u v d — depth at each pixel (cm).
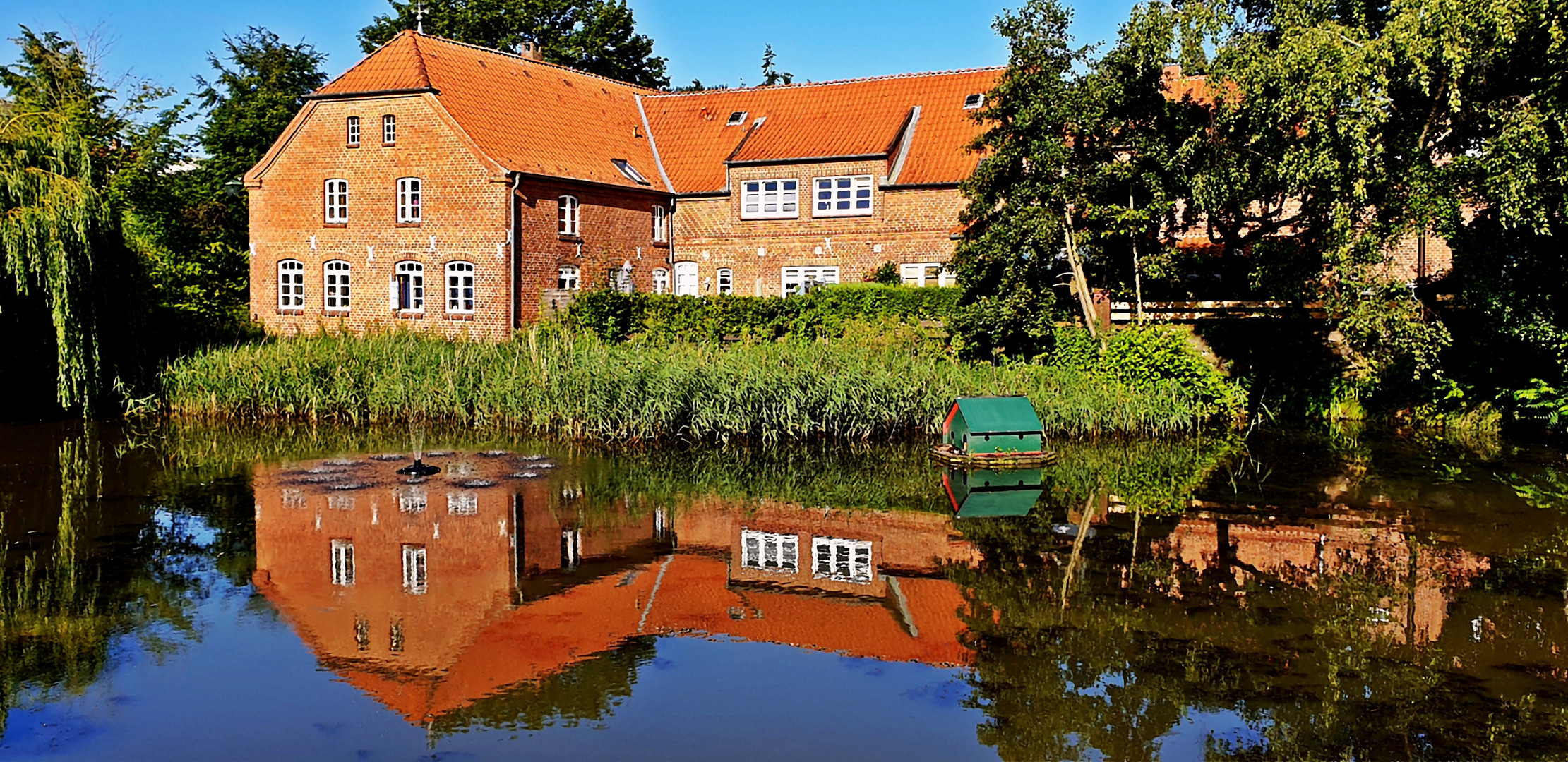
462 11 4772
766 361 2020
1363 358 2206
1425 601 1034
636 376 1933
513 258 3084
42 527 1290
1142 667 875
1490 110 1728
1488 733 760
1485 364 2131
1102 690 835
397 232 3206
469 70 3344
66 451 1791
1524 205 1691
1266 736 759
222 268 3953
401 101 3170
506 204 3058
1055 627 970
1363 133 1714
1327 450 1880
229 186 3984
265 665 877
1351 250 1886
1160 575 1120
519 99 3403
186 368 2208
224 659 888
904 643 930
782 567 1160
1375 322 1881
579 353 2147
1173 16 2067
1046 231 2208
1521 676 857
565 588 1080
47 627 957
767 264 3488
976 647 923
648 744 747
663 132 3791
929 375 2025
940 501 1470
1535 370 2034
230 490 1494
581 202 3300
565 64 4800
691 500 1470
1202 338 2369
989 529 1316
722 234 3544
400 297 3231
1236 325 2361
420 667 876
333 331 2955
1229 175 2022
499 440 1919
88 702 805
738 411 1894
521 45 4003
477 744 744
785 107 3672
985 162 2352
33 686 834
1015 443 1725
